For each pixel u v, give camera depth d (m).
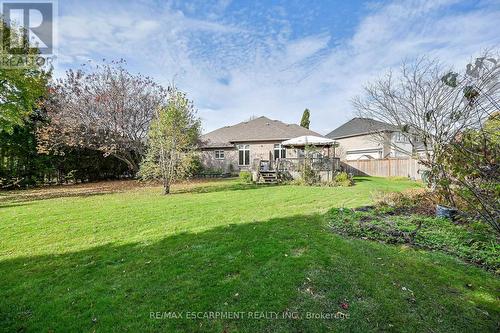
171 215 6.50
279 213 6.67
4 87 9.34
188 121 13.80
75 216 6.41
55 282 3.14
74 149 15.12
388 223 5.32
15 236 4.86
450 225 5.07
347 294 2.87
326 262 3.61
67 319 2.48
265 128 24.42
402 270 3.39
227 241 4.50
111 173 17.84
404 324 2.40
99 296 2.84
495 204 2.62
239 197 9.42
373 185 13.30
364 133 22.62
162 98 16.22
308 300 2.77
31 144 12.94
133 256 3.91
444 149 3.48
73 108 14.16
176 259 3.78
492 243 4.02
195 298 2.80
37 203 8.31
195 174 19.67
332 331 2.33
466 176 2.96
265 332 2.33
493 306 2.66
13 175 12.31
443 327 2.36
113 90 14.82
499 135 2.62
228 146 22.61
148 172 11.23
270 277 3.22
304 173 14.48
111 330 2.33
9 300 2.77
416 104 8.70
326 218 6.05
